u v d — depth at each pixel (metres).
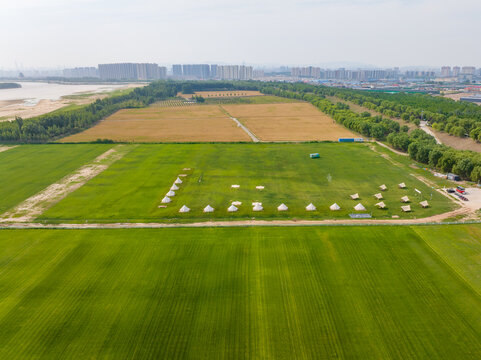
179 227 71.31
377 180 101.69
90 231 69.81
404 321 45.16
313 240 65.06
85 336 43.06
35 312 47.22
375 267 56.53
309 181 101.44
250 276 54.62
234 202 85.31
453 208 80.62
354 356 40.09
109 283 53.25
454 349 40.81
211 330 43.91
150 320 45.62
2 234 68.88
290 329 44.03
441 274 54.50
